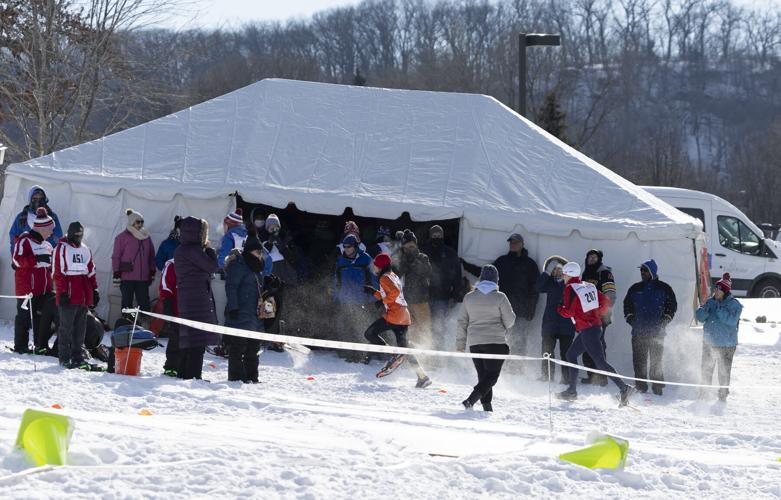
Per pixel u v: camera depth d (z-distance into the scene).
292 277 30.31
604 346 27.67
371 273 30.34
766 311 46.81
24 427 12.73
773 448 18.78
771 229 59.78
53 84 53.00
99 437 14.23
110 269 32.09
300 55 152.25
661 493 13.92
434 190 32.06
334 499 11.91
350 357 29.83
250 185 31.98
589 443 15.85
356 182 32.38
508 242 30.55
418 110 35.16
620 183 33.47
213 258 22.80
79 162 33.31
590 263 28.72
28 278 25.28
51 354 25.05
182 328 22.36
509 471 14.38
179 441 14.46
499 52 129.75
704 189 118.25
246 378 23.88
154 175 32.69
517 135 34.28
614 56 186.50
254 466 13.16
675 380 28.97
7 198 32.91
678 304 29.88
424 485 13.23
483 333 22.00
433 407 21.98
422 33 178.12
